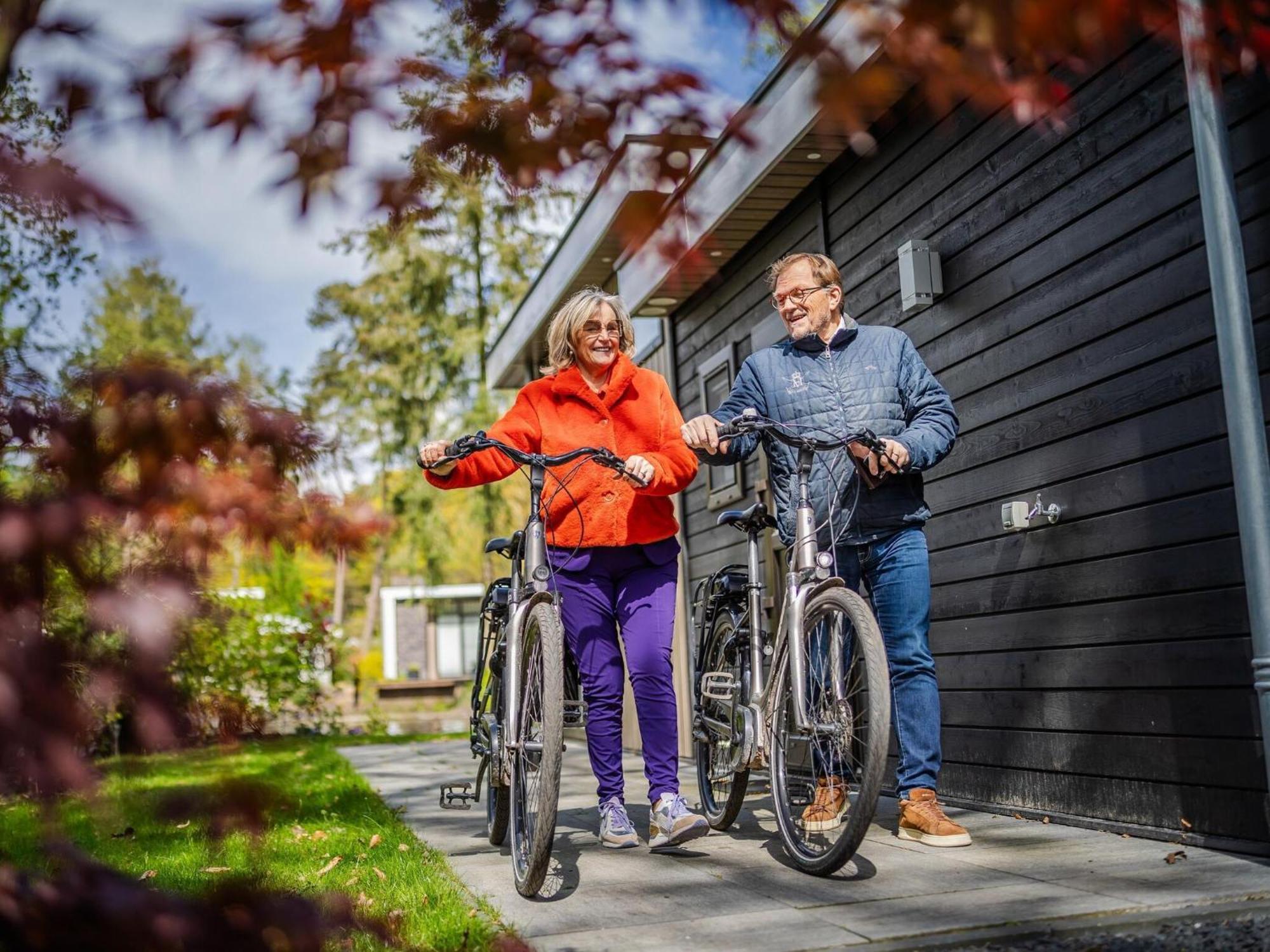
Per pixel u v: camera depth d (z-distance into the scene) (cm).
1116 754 348
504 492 2164
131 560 123
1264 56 183
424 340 2086
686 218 198
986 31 144
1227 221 281
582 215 761
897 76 151
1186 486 318
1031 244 389
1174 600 323
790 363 370
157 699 120
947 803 439
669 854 335
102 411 126
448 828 425
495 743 329
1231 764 302
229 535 135
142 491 125
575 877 306
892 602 350
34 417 122
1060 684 375
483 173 189
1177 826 322
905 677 347
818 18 151
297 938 148
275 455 140
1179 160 319
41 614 115
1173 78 320
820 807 303
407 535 2052
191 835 154
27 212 116
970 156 426
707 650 402
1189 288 315
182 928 135
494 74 178
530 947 223
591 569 348
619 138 189
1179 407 320
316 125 164
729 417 374
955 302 438
